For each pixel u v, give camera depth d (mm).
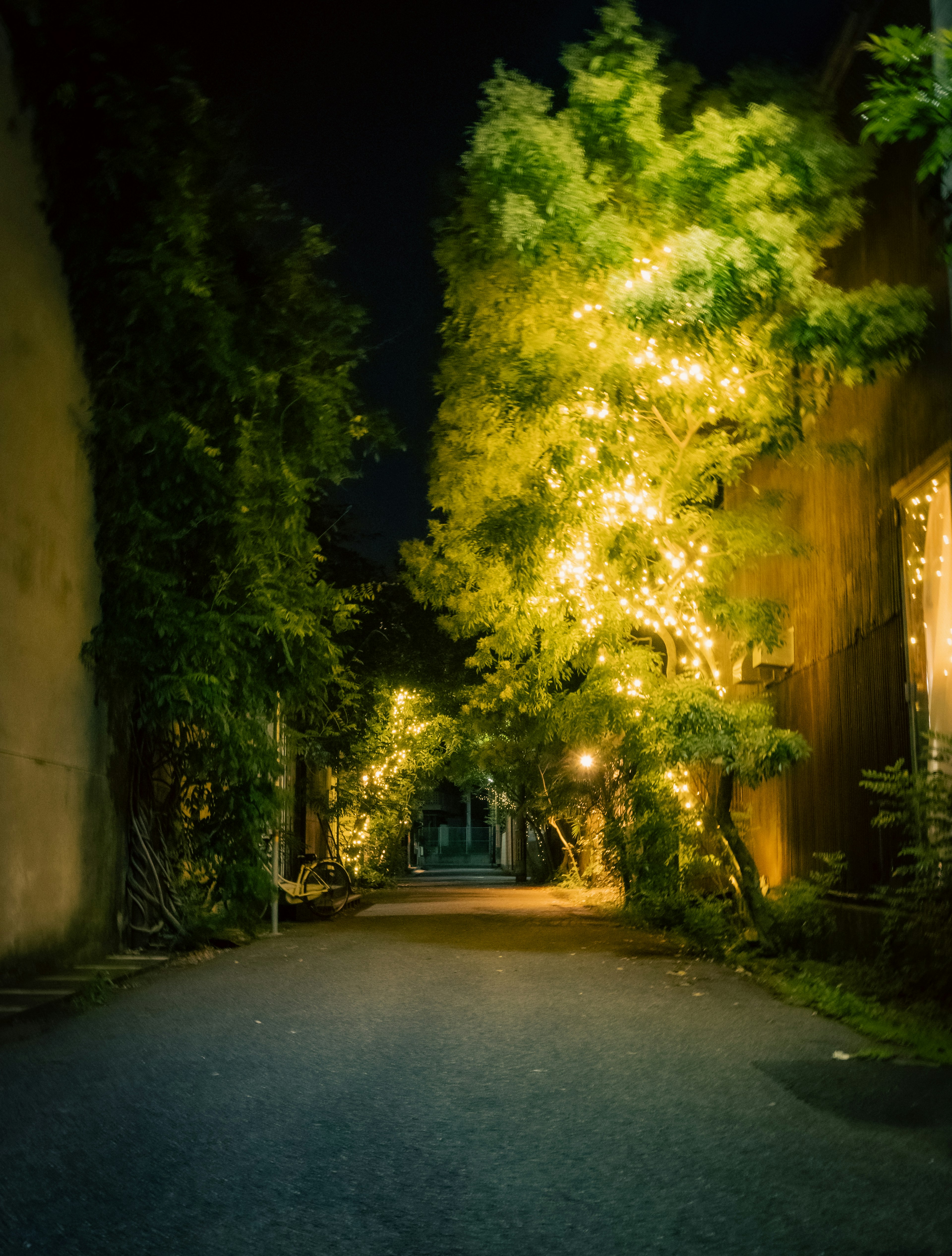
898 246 11734
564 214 11938
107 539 13078
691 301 11086
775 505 14305
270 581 14242
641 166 12352
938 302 10617
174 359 13227
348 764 28562
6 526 10695
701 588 13922
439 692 32812
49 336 11781
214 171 13492
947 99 7273
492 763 30844
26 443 11172
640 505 13594
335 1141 5367
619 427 12555
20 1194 4625
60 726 11852
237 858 14648
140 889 13805
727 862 15539
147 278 12398
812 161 11789
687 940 14602
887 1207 4492
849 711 12797
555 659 16047
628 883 19250
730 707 12922
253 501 14148
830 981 10492
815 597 14094
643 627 16109
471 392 14555
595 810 26391
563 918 19844
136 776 13969
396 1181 4801
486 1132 5531
